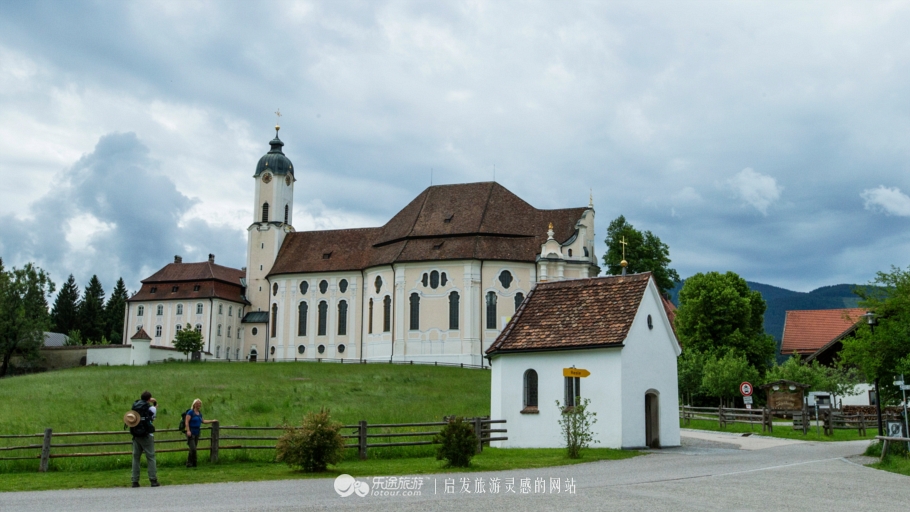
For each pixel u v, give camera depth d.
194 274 126.62
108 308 166.50
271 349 113.31
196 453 28.86
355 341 107.06
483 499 18.91
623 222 99.19
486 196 101.88
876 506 17.84
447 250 96.38
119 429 40.12
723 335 77.44
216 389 59.38
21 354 95.81
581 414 31.61
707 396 75.50
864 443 39.91
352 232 116.69
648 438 37.12
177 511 17.45
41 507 18.61
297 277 112.56
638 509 17.11
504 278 94.75
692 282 80.25
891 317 35.00
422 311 95.94
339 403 53.38
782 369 62.66
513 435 37.12
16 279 97.31
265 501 19.05
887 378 34.41
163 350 99.38
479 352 93.25
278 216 123.69
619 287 37.81
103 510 17.84
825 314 81.25
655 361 37.28
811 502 18.33
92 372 77.00
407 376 72.06
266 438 30.03
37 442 33.88
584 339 35.94
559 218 99.44
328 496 19.88
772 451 34.34
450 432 27.14
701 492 19.84
